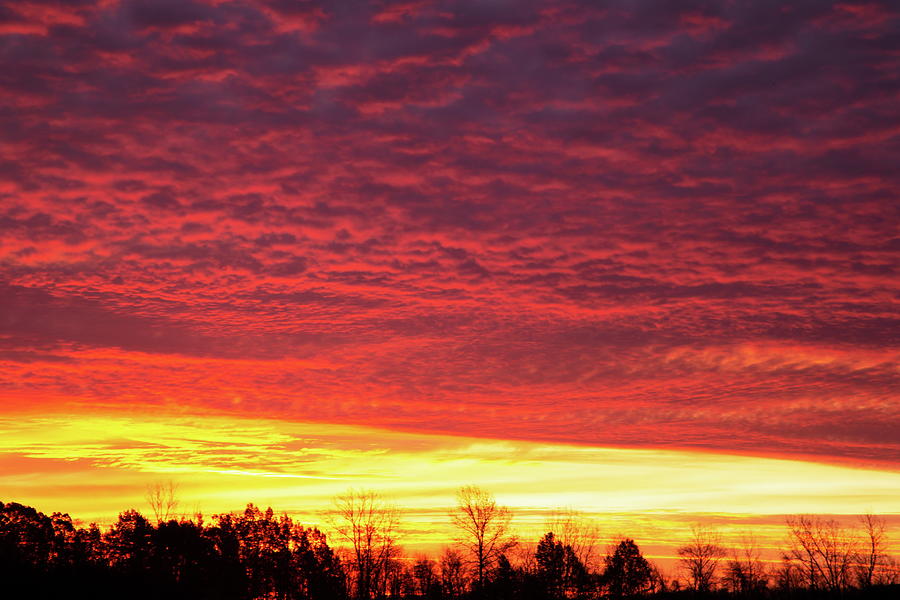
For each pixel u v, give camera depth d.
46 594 72.75
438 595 83.50
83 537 82.31
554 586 89.56
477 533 79.00
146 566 80.06
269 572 85.06
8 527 78.62
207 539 84.62
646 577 98.06
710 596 98.50
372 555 81.94
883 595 86.19
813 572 92.19
